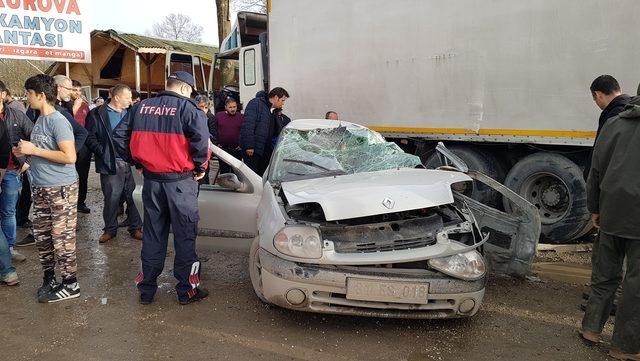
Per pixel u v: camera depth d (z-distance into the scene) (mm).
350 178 3654
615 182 2764
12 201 4484
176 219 3494
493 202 5504
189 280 3576
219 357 2848
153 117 3393
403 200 3080
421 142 6078
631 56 4152
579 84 4477
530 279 4117
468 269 3051
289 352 2906
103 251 4910
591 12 4352
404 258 2955
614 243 2904
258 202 3871
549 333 3188
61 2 7590
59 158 3461
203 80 12812
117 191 5191
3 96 4125
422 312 3061
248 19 9445
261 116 6074
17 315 3418
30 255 4812
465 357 2871
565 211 4992
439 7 5438
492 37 5039
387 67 6027
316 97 6930
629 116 2758
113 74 17422
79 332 3160
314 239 3018
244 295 3766
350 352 2912
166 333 3145
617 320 2836
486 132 5188
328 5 6582
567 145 4766
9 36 7211
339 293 3006
